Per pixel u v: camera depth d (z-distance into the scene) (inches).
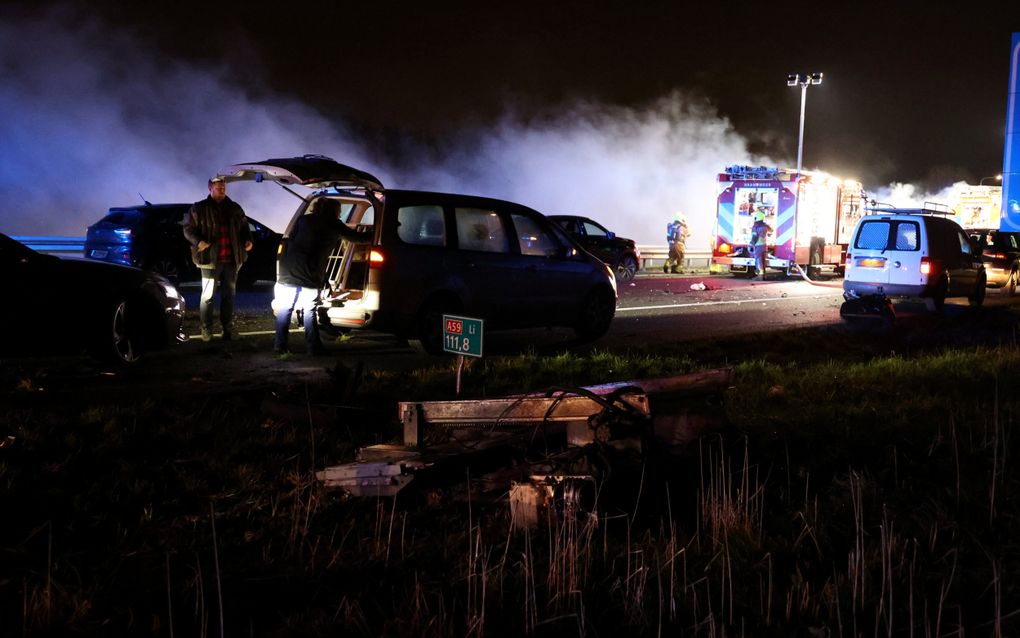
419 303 386.6
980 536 170.4
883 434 244.8
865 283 648.4
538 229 451.5
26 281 315.6
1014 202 797.9
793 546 163.3
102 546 161.2
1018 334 539.5
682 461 191.2
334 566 152.0
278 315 381.7
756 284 932.6
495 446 187.3
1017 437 241.9
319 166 369.4
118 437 219.5
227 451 216.5
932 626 135.0
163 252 631.2
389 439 229.8
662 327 532.1
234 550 161.0
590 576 147.6
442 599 138.0
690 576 150.1
